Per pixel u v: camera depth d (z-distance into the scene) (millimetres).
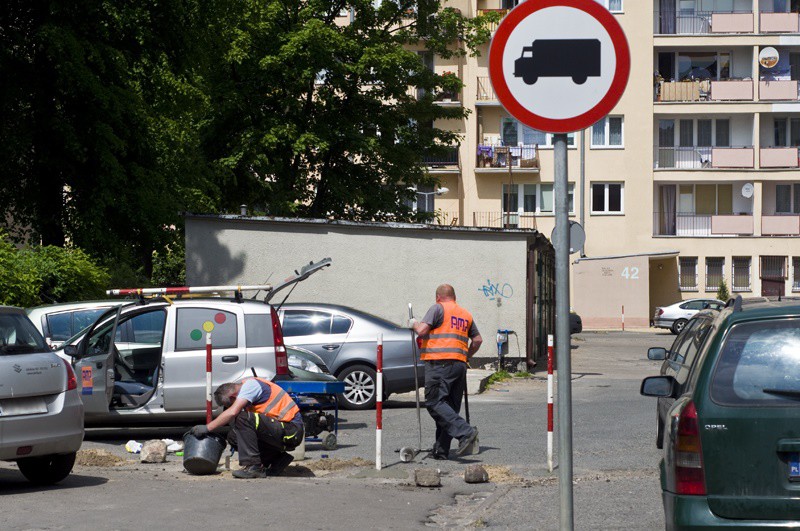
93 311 17250
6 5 23719
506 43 5215
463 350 11984
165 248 26641
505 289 25062
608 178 55594
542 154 56094
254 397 10594
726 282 55531
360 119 35688
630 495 9555
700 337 10906
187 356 13539
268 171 33344
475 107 56094
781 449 5492
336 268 24922
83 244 23891
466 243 25078
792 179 54906
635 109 55406
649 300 55938
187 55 26328
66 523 7887
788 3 55906
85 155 24266
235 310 13805
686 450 5613
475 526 8188
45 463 10156
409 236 25109
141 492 9398
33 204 24906
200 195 29125
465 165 56375
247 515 8336
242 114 33844
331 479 10508
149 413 13406
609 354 34562
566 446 5047
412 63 34781
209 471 10844
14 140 23344
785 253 55125
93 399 13375
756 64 55188
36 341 10047
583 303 54969
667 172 55406
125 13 24172
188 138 29906
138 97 24906
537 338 28406
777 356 5691
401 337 18000
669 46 55500
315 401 12539
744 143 56125
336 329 18016
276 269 24844
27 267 19156
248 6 32312
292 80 33656
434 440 13656
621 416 16375
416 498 9406
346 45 33625
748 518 5480
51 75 24016
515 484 10227
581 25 5199
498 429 14695
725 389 5660
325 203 36656
